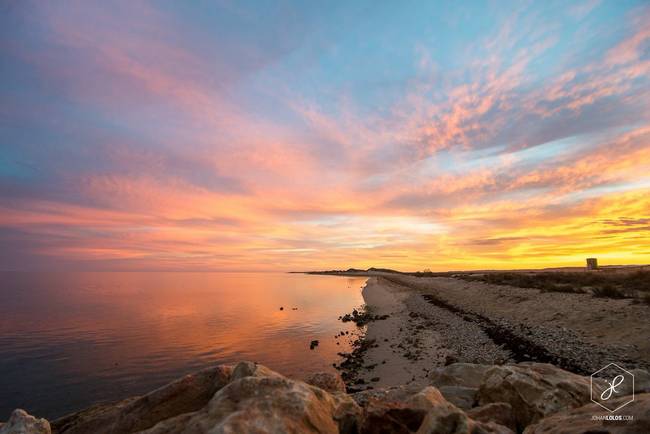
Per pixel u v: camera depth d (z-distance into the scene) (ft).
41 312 183.73
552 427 16.48
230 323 144.56
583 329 67.31
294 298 259.60
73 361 90.33
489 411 22.48
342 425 19.07
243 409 16.25
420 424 18.63
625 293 90.89
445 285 230.89
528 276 168.45
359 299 241.76
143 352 98.17
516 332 77.15
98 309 196.95
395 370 67.67
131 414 21.67
